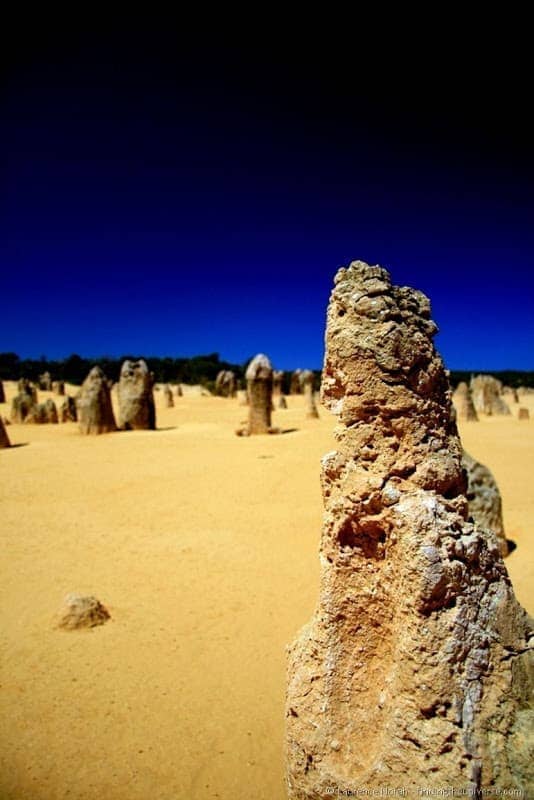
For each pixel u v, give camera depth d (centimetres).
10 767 474
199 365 8350
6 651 665
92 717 539
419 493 324
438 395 352
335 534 341
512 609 316
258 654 657
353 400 346
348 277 360
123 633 711
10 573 929
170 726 526
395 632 315
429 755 277
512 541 1016
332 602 338
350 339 347
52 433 2859
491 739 279
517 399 5000
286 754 348
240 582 886
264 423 2622
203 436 2631
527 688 300
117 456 2111
